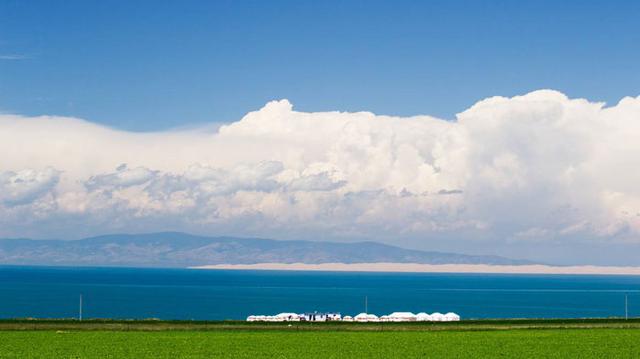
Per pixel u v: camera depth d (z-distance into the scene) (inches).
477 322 3902.6
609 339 3083.2
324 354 2532.0
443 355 2532.0
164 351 2571.4
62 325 3442.4
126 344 2765.7
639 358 2481.5
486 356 2511.1
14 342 2790.4
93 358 2362.2
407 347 2758.4
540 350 2694.4
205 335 3164.4
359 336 3174.2
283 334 3250.5
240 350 2625.5
